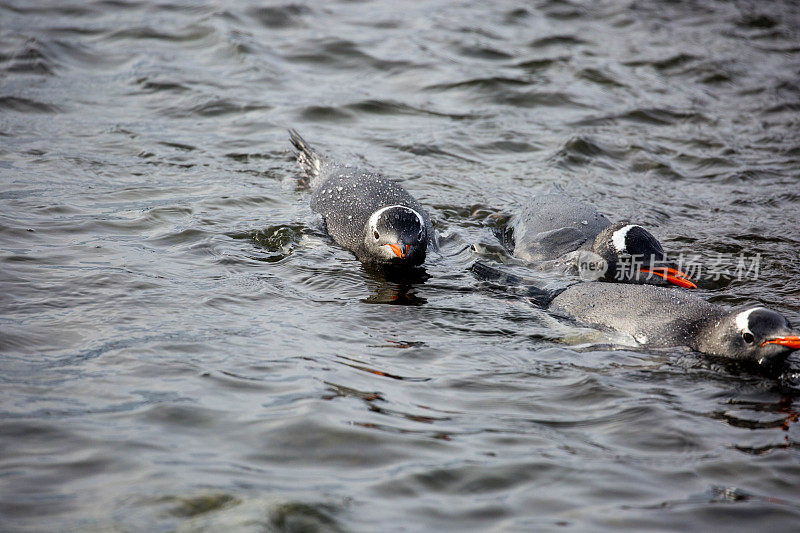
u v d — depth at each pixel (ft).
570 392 29.37
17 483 21.57
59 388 27.02
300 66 74.08
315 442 24.59
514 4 90.94
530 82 72.13
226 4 83.97
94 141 57.21
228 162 56.29
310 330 33.65
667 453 25.23
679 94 71.97
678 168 59.26
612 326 35.37
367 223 44.06
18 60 68.90
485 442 25.34
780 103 70.33
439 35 81.20
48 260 38.63
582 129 64.75
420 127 64.23
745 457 25.13
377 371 30.19
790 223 50.24
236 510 20.65
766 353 32.24
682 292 37.58
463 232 48.06
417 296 38.99
